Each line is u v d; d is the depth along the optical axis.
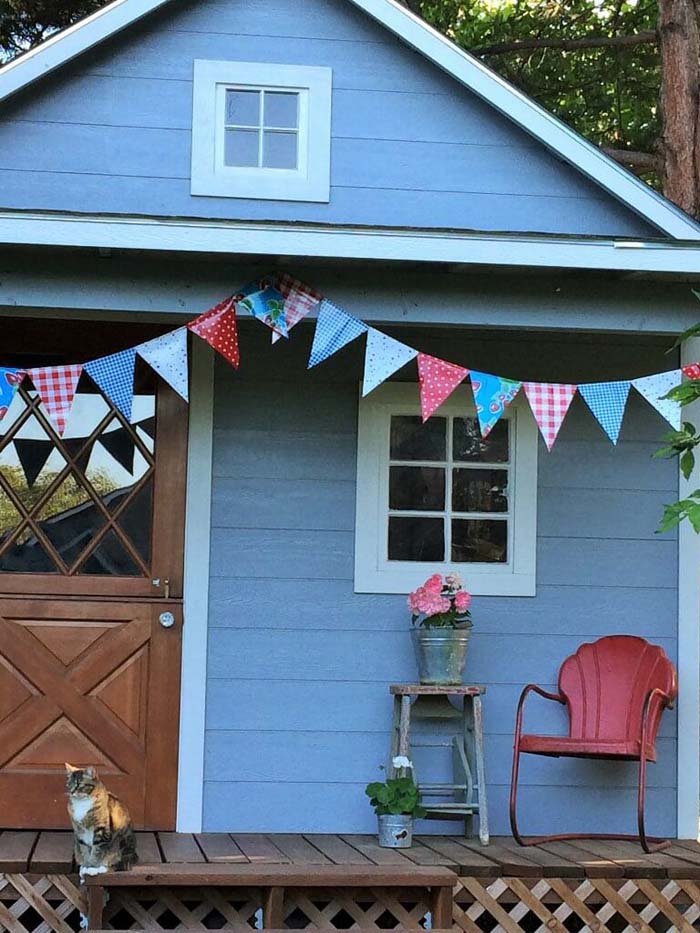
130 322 7.50
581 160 7.81
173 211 7.75
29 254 6.89
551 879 6.67
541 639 7.74
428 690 7.28
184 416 7.66
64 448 7.62
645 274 7.02
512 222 7.89
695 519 5.69
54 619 7.52
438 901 6.40
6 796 7.39
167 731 7.52
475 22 13.06
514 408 7.82
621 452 7.88
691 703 7.76
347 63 7.89
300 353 7.75
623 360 7.89
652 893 6.72
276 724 7.58
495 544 7.80
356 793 7.58
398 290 7.06
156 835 7.37
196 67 7.81
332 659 7.64
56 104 7.75
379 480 7.73
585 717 7.53
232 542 7.64
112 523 7.60
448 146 7.90
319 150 7.84
